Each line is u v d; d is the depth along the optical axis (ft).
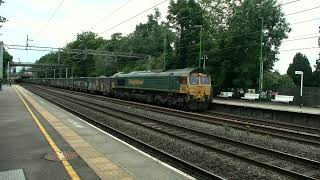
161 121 73.67
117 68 279.28
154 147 46.14
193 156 44.06
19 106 94.27
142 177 28.94
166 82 120.26
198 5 205.98
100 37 364.38
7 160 33.65
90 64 327.47
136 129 64.95
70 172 29.81
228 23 197.26
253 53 165.17
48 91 210.38
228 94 166.20
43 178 28.09
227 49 171.32
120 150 38.75
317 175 36.70
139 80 140.67
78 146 40.55
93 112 92.48
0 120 63.41
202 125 72.02
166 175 29.60
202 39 191.21
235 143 51.60
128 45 282.77
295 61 295.89
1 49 203.00
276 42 166.81
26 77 504.02
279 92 140.05
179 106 113.91
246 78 166.09
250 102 132.36
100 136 47.39
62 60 363.97
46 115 72.33
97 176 28.84
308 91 125.59
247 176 35.58
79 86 236.02
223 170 37.86
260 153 46.44
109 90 175.73
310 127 74.79
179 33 206.39
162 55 224.33
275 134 60.13
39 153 36.70
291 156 42.52
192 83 109.60
